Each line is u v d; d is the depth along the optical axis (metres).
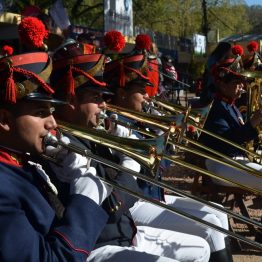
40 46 2.68
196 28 38.31
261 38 18.19
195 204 4.30
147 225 3.94
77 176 2.74
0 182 2.44
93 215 2.56
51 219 2.56
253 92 6.02
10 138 2.60
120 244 3.25
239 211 6.36
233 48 5.70
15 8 17.83
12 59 2.54
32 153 2.68
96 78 3.49
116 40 4.12
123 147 3.08
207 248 3.51
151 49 6.08
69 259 2.41
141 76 4.59
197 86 13.08
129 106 4.61
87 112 3.48
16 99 2.54
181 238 3.53
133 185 3.30
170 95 14.25
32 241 2.37
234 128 5.41
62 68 3.41
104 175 3.22
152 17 31.44
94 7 25.00
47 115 2.66
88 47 3.70
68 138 3.27
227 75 5.55
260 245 2.83
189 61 23.17
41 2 18.33
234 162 4.24
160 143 3.08
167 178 8.23
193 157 5.51
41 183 2.67
